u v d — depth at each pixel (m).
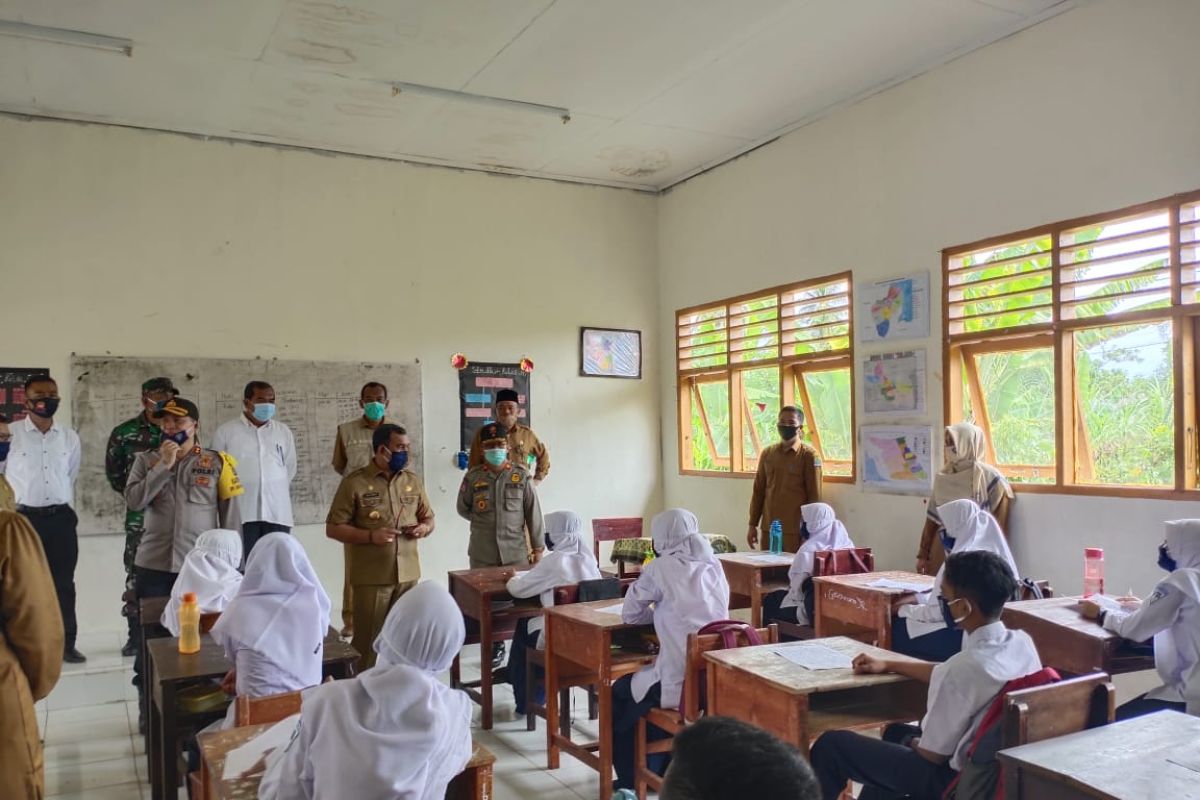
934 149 4.95
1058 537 4.27
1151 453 3.99
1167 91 3.82
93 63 4.74
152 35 4.45
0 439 3.93
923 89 5.02
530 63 4.91
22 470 4.66
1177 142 3.78
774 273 6.20
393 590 4.29
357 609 4.23
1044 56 4.34
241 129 5.85
